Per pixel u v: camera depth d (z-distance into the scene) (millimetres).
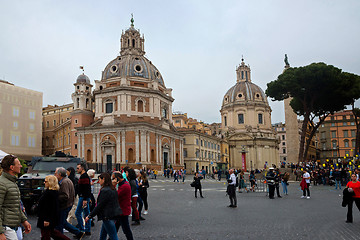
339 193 24156
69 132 70938
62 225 9156
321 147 93438
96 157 60375
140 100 62594
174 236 10062
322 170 36906
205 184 38812
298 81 41938
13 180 6637
